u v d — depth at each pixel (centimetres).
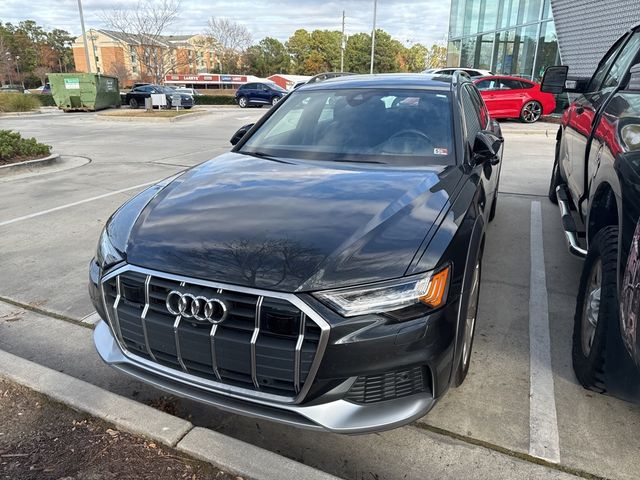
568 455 229
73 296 395
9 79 7712
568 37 1575
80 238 527
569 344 321
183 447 224
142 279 215
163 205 262
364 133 343
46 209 639
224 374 206
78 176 851
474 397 270
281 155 340
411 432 246
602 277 243
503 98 1555
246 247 211
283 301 192
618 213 230
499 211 623
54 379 272
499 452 232
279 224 227
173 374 219
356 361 193
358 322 192
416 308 199
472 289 250
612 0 1338
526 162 962
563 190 475
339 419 199
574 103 513
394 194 257
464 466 225
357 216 232
